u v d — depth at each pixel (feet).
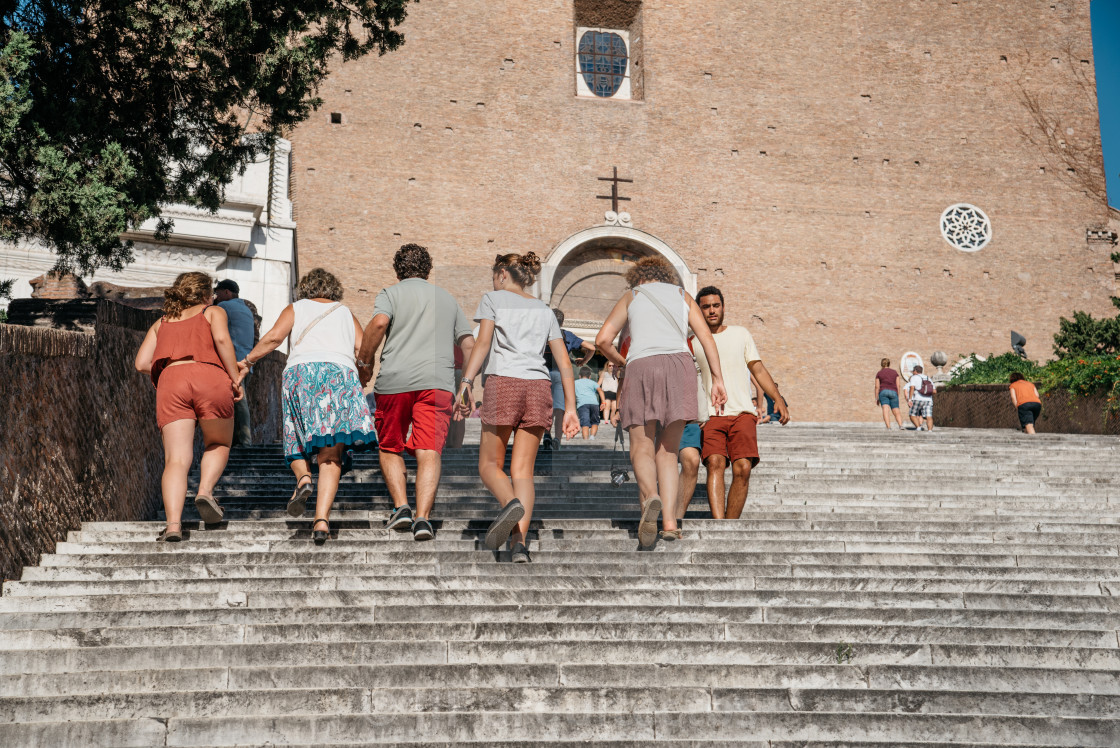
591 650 15.97
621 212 93.81
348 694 14.43
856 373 95.55
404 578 18.19
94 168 32.63
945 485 30.68
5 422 18.69
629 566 19.20
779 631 16.74
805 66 100.73
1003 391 65.05
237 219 63.16
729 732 14.17
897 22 103.55
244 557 18.99
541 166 93.30
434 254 89.56
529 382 18.81
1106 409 52.75
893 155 100.68
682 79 97.96
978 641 16.75
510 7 95.66
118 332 24.63
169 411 20.63
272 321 65.77
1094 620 17.54
